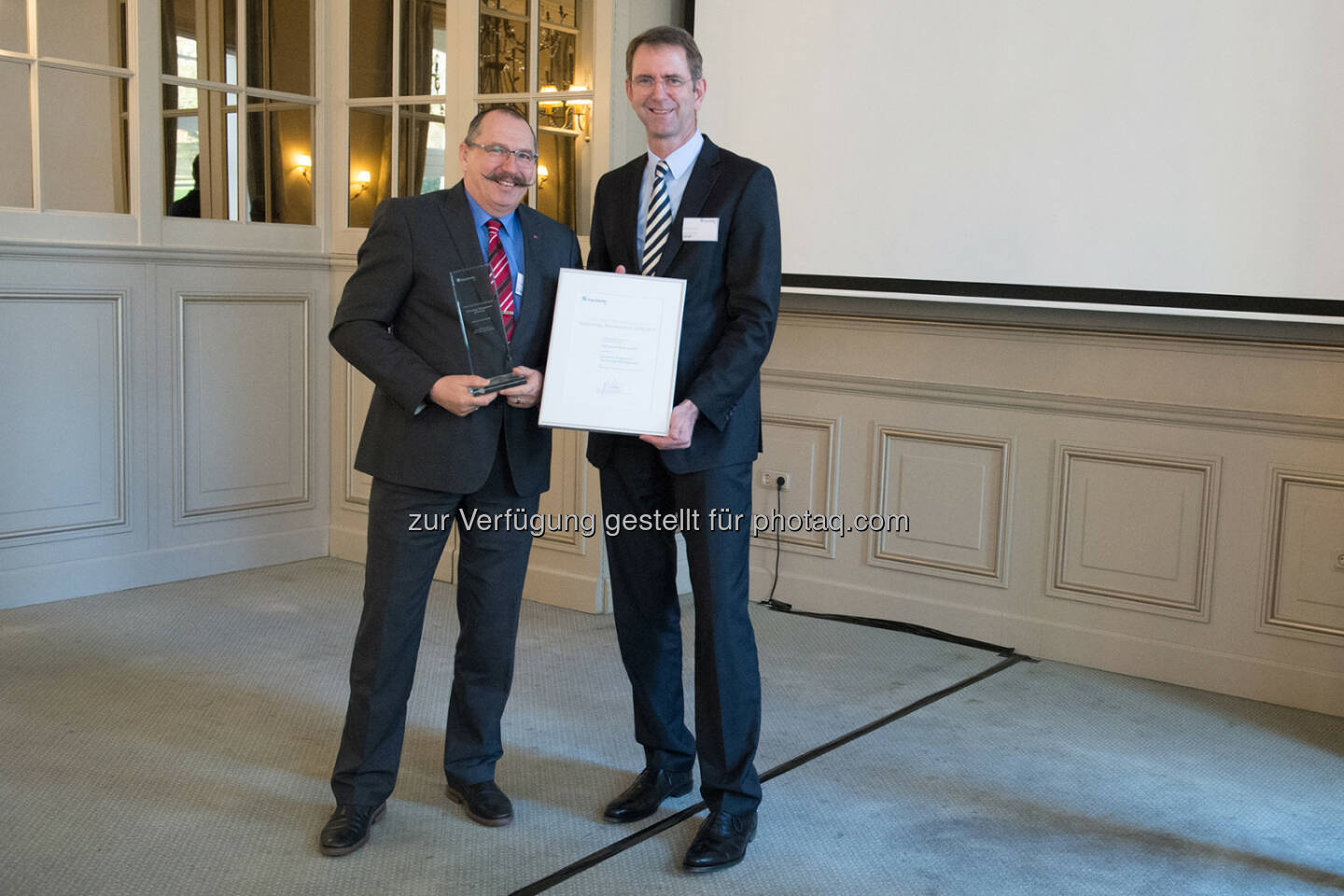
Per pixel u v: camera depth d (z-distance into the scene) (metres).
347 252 4.77
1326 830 2.63
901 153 3.86
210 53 4.40
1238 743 3.15
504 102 4.29
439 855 2.40
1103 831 2.60
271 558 4.79
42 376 4.04
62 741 2.93
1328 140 3.16
